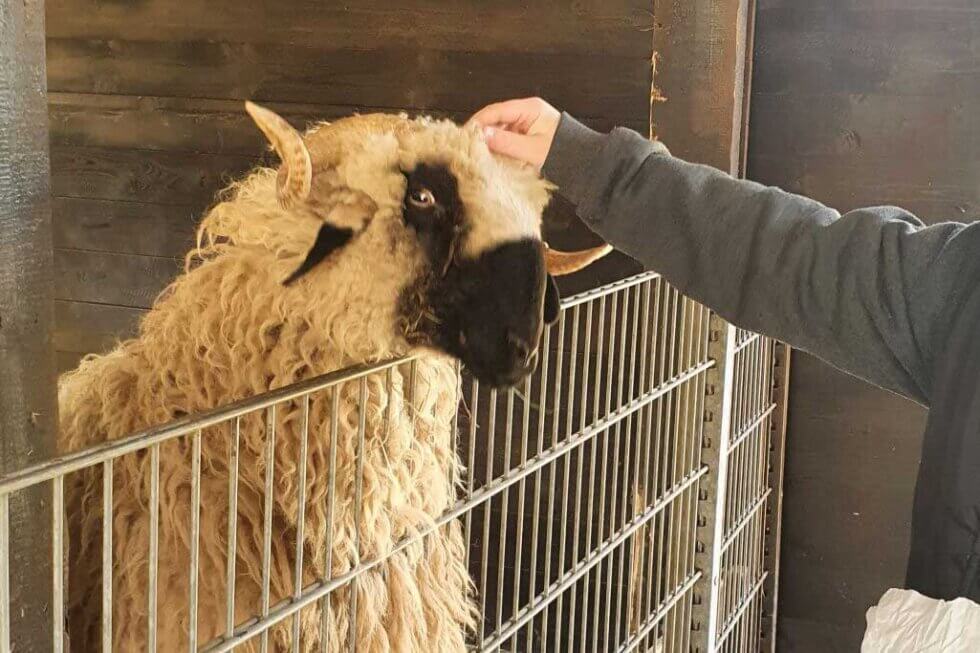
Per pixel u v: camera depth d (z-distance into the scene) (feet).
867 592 11.36
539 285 5.13
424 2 10.85
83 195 12.14
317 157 5.41
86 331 12.40
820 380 11.18
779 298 4.18
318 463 5.42
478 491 5.01
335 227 5.25
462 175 5.15
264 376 5.59
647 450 6.90
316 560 5.31
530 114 5.28
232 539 3.55
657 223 4.66
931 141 10.41
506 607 11.09
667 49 8.61
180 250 11.91
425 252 5.20
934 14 10.21
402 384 5.70
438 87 10.96
